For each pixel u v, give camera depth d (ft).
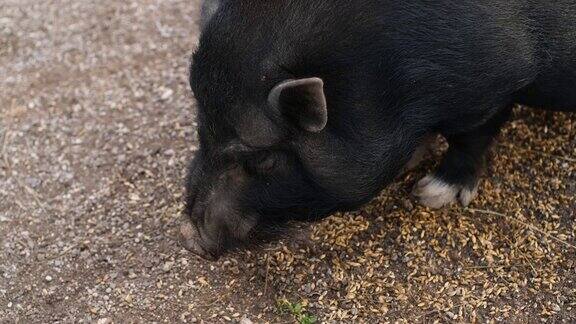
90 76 32.71
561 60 21.86
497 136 26.02
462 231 24.86
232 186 20.72
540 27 21.07
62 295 24.68
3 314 24.32
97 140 29.63
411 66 19.86
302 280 24.17
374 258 24.48
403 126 20.86
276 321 23.26
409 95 20.35
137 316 23.81
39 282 25.09
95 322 23.77
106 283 24.81
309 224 23.77
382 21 19.26
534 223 24.98
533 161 26.43
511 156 26.63
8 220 27.09
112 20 35.53
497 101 21.57
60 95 31.86
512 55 20.44
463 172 25.13
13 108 31.50
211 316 23.56
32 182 28.35
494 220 25.16
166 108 30.66
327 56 19.06
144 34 34.58
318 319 23.22
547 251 24.25
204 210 21.17
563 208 25.21
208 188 20.88
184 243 22.18
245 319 23.36
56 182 28.27
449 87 20.44
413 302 23.38
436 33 19.69
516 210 25.29
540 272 23.75
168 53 33.40
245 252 24.32
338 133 19.90
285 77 18.99
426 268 24.11
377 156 20.51
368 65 19.42
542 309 22.97
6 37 35.19
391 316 23.12
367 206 25.71
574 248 24.22
